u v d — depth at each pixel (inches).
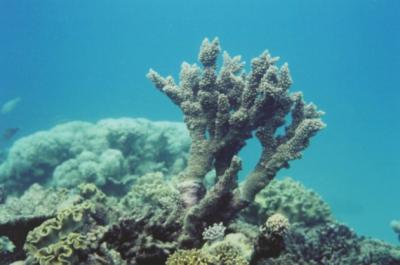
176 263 35.4
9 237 47.6
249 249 45.8
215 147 53.4
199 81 57.6
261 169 51.8
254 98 52.1
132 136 119.9
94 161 107.7
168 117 690.2
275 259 44.9
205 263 34.9
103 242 41.2
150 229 41.4
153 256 38.8
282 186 82.2
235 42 1085.1
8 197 106.9
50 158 119.5
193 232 46.3
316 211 79.4
